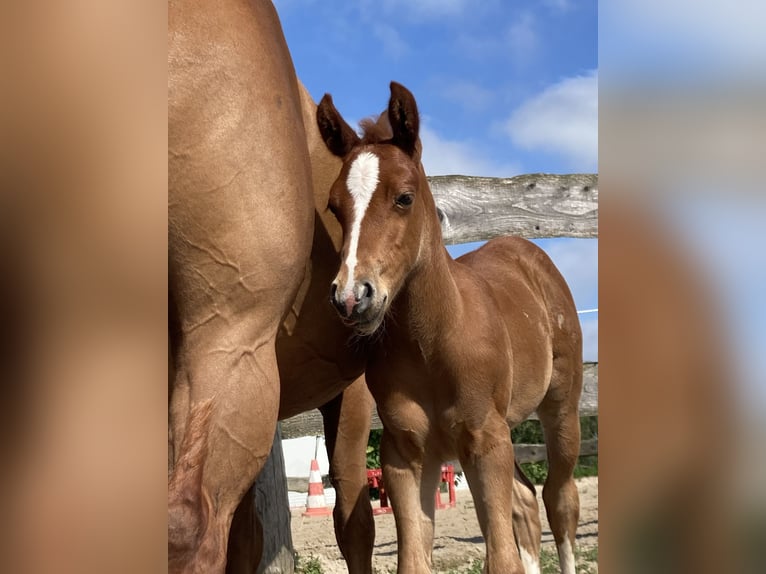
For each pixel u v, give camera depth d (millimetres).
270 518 4398
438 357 3211
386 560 5402
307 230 2027
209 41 1793
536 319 4496
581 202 5605
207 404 1771
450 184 5383
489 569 3191
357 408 3420
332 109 3076
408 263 3033
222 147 1785
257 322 1885
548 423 4805
